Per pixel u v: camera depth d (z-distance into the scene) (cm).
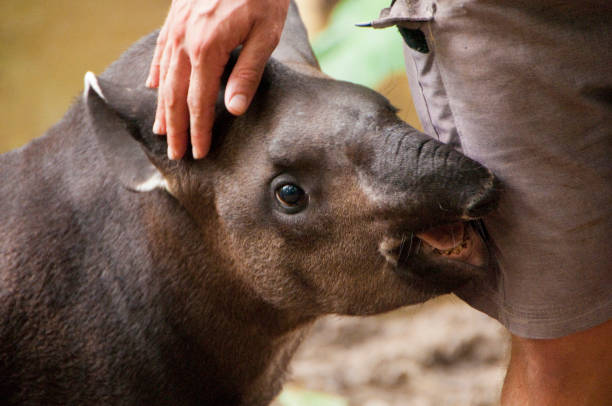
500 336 1138
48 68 1828
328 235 614
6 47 1888
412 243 601
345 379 1088
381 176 569
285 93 611
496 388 1052
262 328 704
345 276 627
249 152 615
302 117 599
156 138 623
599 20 561
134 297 682
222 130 620
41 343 678
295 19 726
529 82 575
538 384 661
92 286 679
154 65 610
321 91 609
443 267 613
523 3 559
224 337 704
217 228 654
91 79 618
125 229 678
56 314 677
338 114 593
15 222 689
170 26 584
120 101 622
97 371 684
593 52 565
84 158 687
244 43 577
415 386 1077
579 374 648
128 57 690
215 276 676
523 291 627
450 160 554
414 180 555
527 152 589
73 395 691
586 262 605
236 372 725
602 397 659
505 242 620
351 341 1175
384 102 609
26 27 1947
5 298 674
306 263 635
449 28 586
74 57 1862
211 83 573
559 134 582
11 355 680
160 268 679
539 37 564
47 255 679
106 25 1962
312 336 1184
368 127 581
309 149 592
